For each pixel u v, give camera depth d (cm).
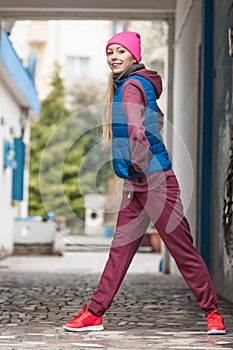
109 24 4178
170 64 1316
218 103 876
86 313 556
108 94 538
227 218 787
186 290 909
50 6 1265
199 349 486
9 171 1819
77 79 3828
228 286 796
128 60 534
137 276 1180
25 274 1182
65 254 2025
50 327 575
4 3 1264
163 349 485
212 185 920
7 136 1773
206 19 930
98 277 1127
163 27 2681
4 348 484
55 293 852
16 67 1688
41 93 4084
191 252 532
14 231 1930
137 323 602
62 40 4156
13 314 652
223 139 836
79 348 487
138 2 1277
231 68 786
